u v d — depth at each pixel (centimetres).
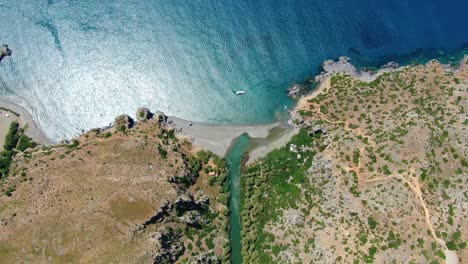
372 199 12056
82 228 11288
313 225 12256
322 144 13300
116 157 12588
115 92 14350
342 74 14512
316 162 13088
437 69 14388
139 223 11581
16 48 14612
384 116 13412
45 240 11119
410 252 11469
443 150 12650
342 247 11706
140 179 12200
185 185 12938
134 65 14625
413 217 11794
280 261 12281
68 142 13600
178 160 13100
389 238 11594
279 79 14675
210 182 13288
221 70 14662
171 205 12056
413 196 12012
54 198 11662
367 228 11762
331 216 12162
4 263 10888
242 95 14462
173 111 14225
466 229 11825
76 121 14050
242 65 14725
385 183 12225
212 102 14375
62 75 14450
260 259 12506
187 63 14688
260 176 13388
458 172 12469
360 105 13812
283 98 14450
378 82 14250
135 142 13038
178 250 12138
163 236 11744
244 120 14212
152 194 11962
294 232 12400
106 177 12106
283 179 13250
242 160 13700
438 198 12069
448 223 11819
